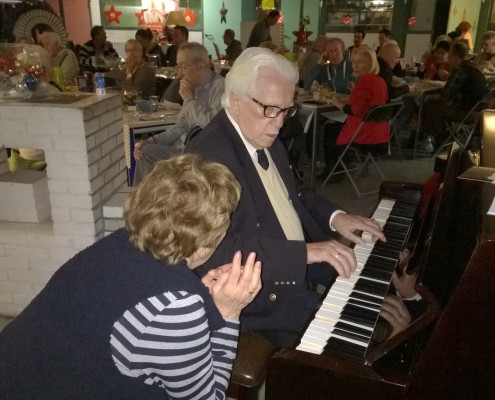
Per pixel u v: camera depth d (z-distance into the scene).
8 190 2.14
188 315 0.86
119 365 0.86
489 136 1.59
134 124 3.35
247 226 1.50
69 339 0.86
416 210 1.86
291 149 4.40
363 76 3.99
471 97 4.88
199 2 9.94
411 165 5.12
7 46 2.12
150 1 9.55
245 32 7.79
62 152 1.95
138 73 4.66
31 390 0.87
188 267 0.95
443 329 0.92
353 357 1.06
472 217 1.01
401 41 9.19
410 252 1.48
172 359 0.86
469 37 7.63
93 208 2.04
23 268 2.17
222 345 1.06
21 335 0.91
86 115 1.91
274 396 1.08
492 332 0.89
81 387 0.86
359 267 1.47
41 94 2.10
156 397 0.93
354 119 4.07
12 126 1.93
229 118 1.55
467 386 0.94
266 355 1.22
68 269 0.94
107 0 9.59
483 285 0.87
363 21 9.44
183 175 0.93
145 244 0.90
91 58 6.20
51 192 2.03
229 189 0.96
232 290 1.03
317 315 1.23
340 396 1.03
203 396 0.93
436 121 5.12
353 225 1.71
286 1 9.81
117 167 2.26
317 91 4.59
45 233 2.11
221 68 5.88
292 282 1.40
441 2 8.70
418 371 0.96
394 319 1.21
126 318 0.85
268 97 1.44
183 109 3.21
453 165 1.51
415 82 5.51
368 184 4.51
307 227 1.78
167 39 8.34
